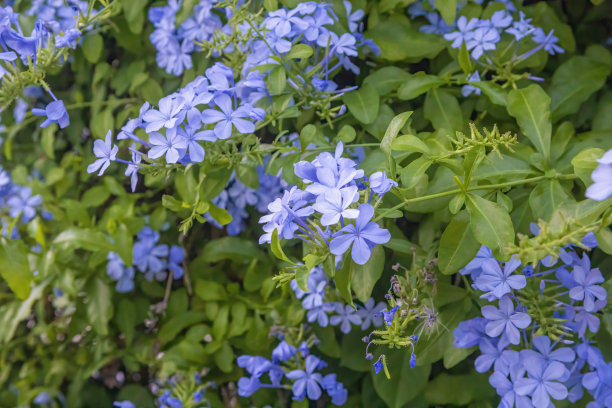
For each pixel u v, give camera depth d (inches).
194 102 17.3
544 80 21.0
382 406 21.5
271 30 19.2
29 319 26.9
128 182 24.2
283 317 21.8
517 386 17.7
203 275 23.6
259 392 22.5
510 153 19.1
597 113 20.3
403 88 20.0
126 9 22.4
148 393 24.5
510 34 20.8
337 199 15.4
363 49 21.0
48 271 23.3
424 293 18.4
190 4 21.8
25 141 26.4
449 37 20.4
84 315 24.8
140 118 17.7
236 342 22.6
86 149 25.0
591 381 17.8
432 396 20.7
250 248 22.7
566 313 17.7
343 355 21.3
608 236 16.6
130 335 24.2
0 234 22.4
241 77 20.5
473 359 20.7
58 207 24.9
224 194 22.5
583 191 19.1
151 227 23.5
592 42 21.8
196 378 22.5
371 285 17.8
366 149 20.6
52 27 22.9
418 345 19.0
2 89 18.5
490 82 19.5
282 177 19.1
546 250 15.1
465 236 17.3
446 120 19.9
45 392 25.4
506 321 17.5
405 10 21.6
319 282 20.9
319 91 19.6
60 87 25.5
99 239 22.6
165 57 22.3
